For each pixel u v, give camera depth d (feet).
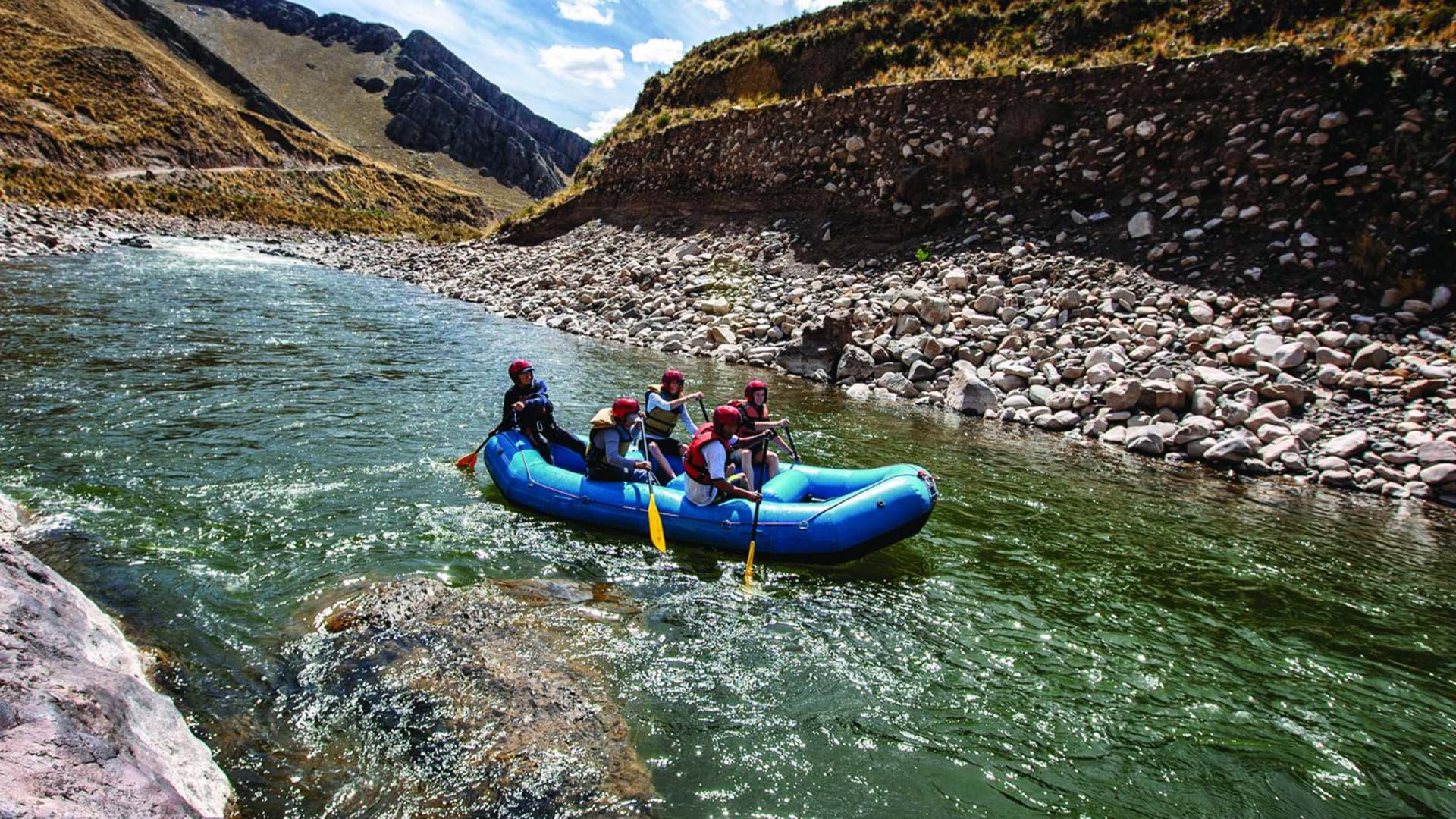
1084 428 35.53
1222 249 44.37
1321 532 24.41
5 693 8.60
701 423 34.91
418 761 11.18
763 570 19.52
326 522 19.97
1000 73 61.82
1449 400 31.78
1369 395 33.55
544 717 12.35
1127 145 52.65
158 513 19.42
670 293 63.62
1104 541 22.65
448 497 22.70
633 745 12.16
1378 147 42.55
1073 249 49.83
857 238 63.36
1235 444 31.30
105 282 57.93
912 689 14.49
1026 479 28.19
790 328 52.24
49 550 16.71
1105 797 11.89
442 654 13.83
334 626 14.51
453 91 640.17
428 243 175.73
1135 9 66.69
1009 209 56.29
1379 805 12.09
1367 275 39.29
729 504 20.40
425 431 28.81
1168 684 15.24
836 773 11.99
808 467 23.29
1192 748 13.26
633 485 21.48
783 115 74.84
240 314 50.88
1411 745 13.69
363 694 12.61
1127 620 17.87
